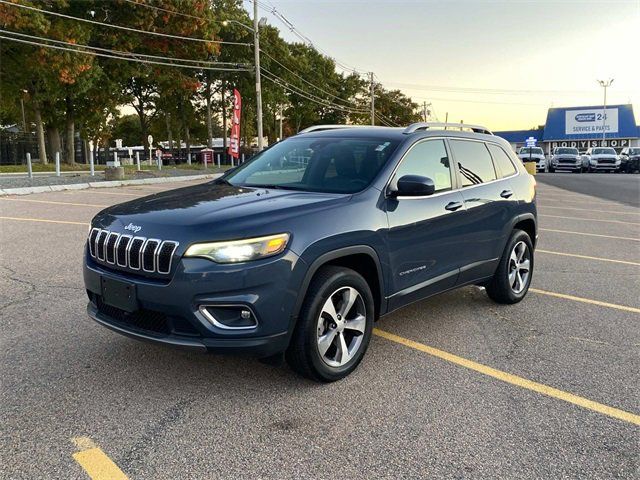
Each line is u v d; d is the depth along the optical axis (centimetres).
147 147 5100
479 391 372
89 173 2538
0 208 1226
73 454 288
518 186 580
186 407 340
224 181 492
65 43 2541
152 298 332
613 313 556
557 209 1553
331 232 362
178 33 3222
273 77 4731
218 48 3516
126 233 354
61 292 580
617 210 1536
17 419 322
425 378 391
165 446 297
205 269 322
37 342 442
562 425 329
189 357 418
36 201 1371
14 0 2258
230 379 382
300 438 308
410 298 438
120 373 387
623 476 279
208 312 328
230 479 270
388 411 341
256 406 344
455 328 502
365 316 394
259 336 333
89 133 4700
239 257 325
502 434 317
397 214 415
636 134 7056
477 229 504
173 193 439
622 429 326
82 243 836
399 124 8956
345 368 384
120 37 3038
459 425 326
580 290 646
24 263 706
